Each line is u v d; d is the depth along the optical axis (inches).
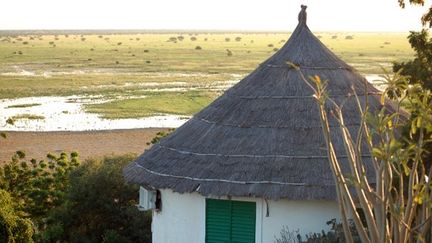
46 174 1177.4
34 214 1079.6
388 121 431.2
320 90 458.6
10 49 6550.2
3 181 1134.4
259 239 706.2
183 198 742.5
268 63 799.7
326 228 688.4
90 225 950.4
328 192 666.2
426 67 733.9
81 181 964.0
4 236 786.2
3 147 1861.5
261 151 709.3
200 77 3782.0
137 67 4475.9
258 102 759.1
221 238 725.3
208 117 775.1
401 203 431.2
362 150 695.7
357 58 5128.0
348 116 730.8
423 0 767.7
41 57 5438.0
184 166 725.9
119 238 912.3
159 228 773.3
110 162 1056.8
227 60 5137.8
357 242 605.0
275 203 699.4
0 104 2682.1
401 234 422.0
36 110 2518.5
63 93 3036.4
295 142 711.1
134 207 948.0
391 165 465.7
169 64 4714.6
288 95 753.6
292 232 695.7
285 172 687.1
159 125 2234.3
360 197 433.4
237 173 696.4
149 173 744.3
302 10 818.2
